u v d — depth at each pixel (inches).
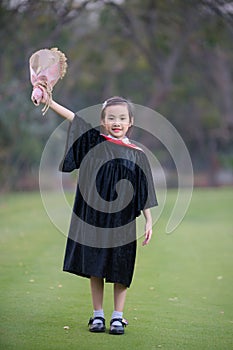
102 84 1400.1
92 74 1359.5
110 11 1053.8
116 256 233.3
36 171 1048.8
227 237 523.5
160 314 273.9
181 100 1454.2
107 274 232.5
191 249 460.4
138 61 1320.1
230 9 764.6
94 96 1408.7
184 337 239.0
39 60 230.8
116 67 1366.9
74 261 235.8
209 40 1048.2
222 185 1603.1
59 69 232.7
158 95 1275.8
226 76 1317.7
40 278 345.1
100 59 1235.2
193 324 258.5
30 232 531.8
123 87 1418.6
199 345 229.9
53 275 353.4
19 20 849.5
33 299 296.0
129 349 221.9
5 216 653.9
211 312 279.4
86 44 1208.8
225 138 1418.6
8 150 914.7
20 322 254.8
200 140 1501.0
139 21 1183.6
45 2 800.3
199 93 1448.1
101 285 240.4
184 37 1136.2
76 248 235.9
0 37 866.8
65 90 1235.9
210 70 1311.5
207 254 439.8
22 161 1018.7
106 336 236.4
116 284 239.0
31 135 919.0
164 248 463.8
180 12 1024.2
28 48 887.7
